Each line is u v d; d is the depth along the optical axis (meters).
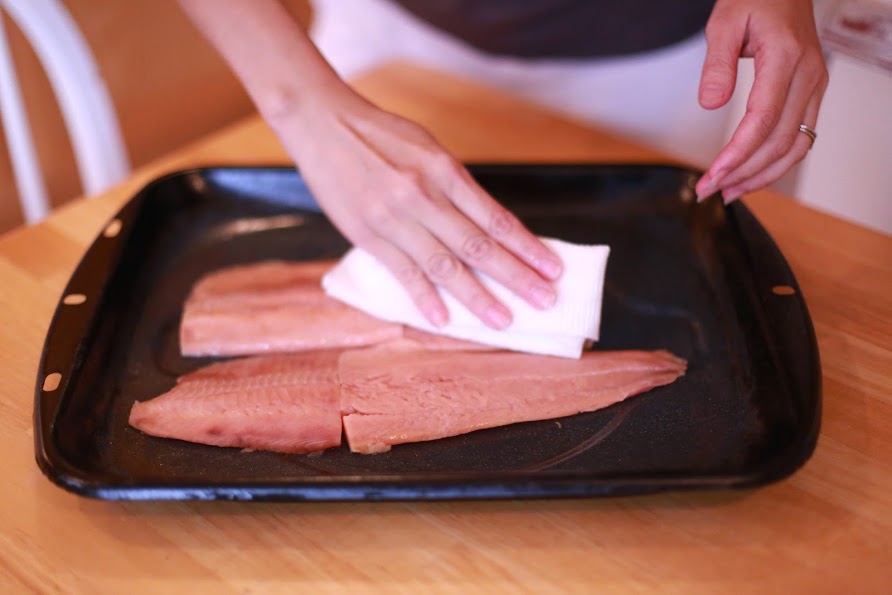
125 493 0.62
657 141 1.23
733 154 0.69
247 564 0.64
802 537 0.64
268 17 0.75
